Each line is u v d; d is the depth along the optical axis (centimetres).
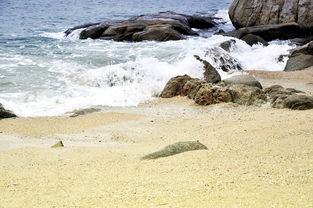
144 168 1025
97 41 3381
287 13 3512
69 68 2469
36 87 2102
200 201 752
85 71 2353
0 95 1966
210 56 2583
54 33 3806
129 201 784
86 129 1588
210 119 1641
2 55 2741
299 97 1717
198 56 2362
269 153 1070
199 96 1898
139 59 2581
